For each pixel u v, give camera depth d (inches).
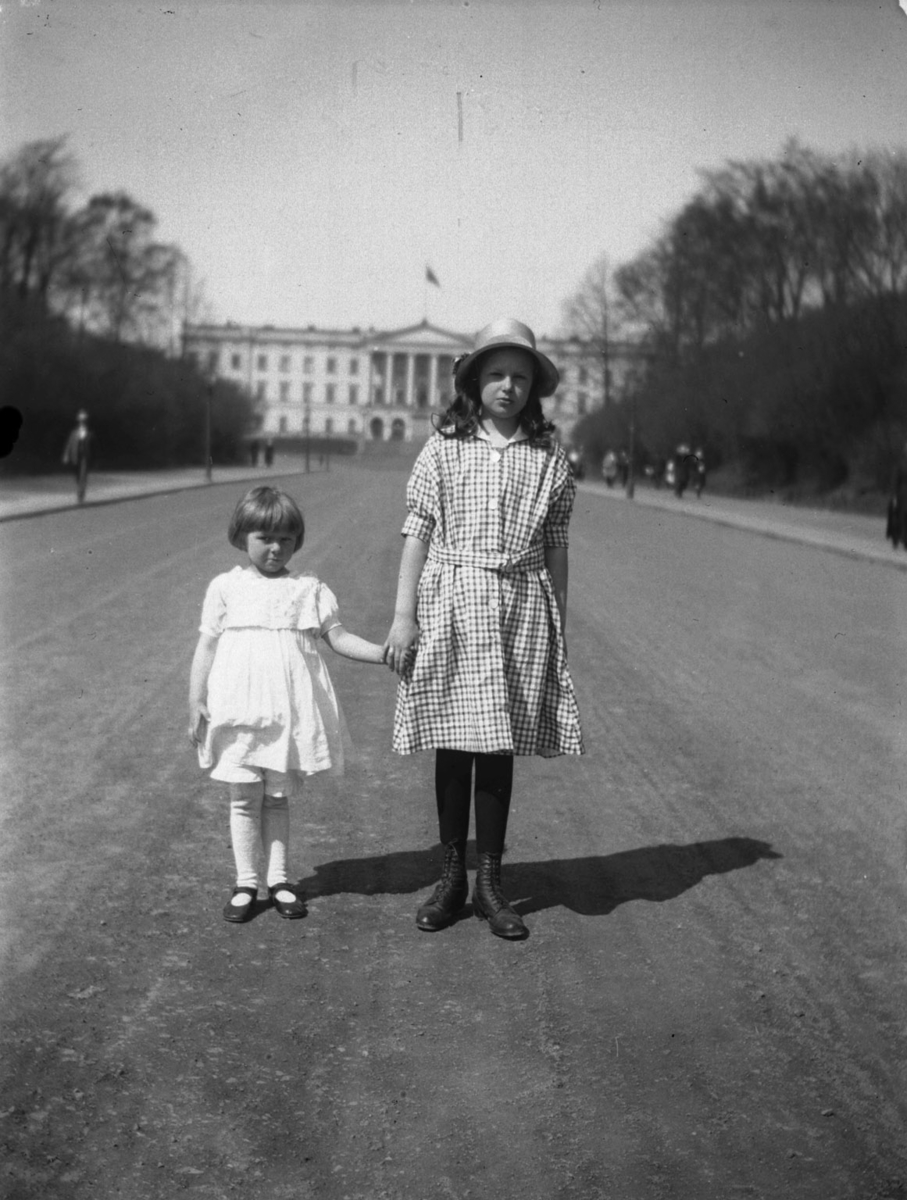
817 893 176.7
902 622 468.8
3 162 1504.7
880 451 1251.2
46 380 1556.3
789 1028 134.0
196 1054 124.6
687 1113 115.9
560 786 232.8
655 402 1679.4
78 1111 113.1
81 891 169.0
